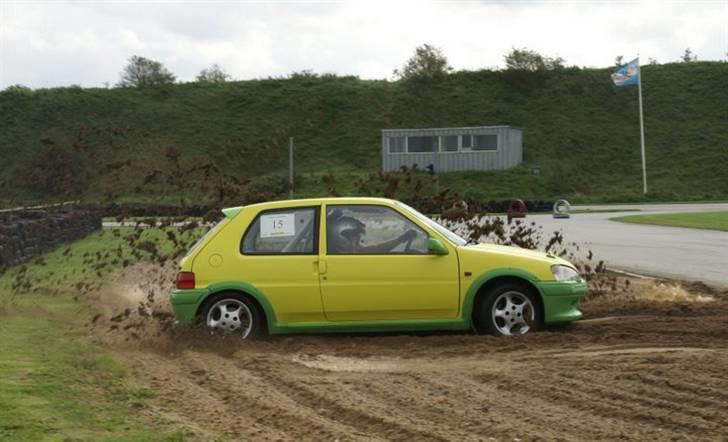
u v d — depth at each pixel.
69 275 17.22
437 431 6.35
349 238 10.15
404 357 9.13
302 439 6.23
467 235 15.18
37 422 6.40
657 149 71.38
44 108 76.25
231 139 73.00
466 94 78.88
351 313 10.02
